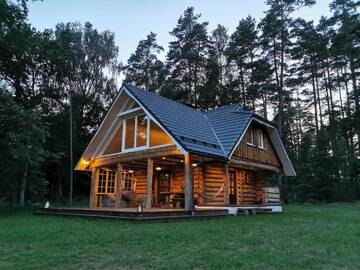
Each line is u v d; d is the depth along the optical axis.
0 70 20.34
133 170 16.59
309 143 34.12
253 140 15.63
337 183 25.80
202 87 29.92
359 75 27.45
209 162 12.95
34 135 15.32
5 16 16.27
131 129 13.72
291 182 30.06
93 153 15.12
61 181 28.09
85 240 5.74
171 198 13.91
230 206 12.40
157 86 32.50
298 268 3.98
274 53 29.23
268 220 9.98
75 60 27.33
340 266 4.12
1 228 7.91
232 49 31.53
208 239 5.91
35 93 24.41
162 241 5.65
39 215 12.52
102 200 15.15
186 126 12.40
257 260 4.32
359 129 26.73
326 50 29.67
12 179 15.42
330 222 9.45
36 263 4.13
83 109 29.17
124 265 4.04
